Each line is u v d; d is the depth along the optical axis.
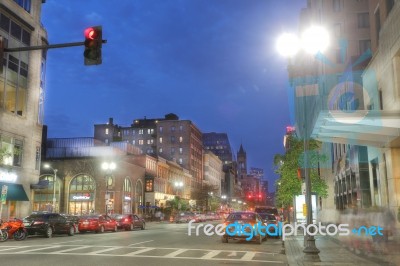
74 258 15.95
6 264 14.12
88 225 36.09
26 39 44.03
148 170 83.06
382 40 24.23
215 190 130.38
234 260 15.94
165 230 41.50
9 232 25.91
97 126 133.50
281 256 17.62
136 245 22.17
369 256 15.94
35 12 45.72
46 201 68.81
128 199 72.19
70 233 32.44
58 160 70.62
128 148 85.94
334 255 16.80
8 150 40.66
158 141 126.19
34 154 45.34
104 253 17.91
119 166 68.69
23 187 42.88
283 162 35.16
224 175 176.88
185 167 122.06
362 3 52.34
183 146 123.75
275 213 39.94
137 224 43.66
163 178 90.12
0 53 13.66
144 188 80.62
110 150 76.69
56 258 15.93
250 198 186.12
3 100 40.09
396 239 17.36
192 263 14.84
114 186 67.94
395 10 21.34
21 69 43.19
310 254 15.23
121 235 32.22
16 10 41.97
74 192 68.56
